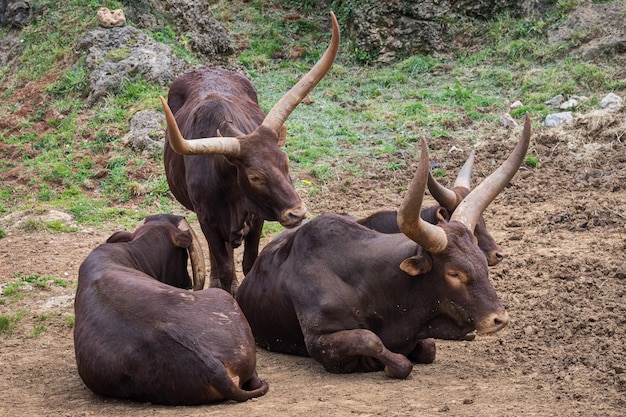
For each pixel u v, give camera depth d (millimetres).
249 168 13469
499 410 9984
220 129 14273
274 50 31922
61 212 21969
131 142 24688
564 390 10906
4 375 12609
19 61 29906
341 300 11961
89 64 27516
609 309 13984
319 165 23578
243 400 10531
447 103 27047
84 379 11031
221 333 10586
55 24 30141
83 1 30312
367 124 25938
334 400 10516
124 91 26641
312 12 34125
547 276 15930
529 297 14953
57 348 14062
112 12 28641
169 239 13414
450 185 21938
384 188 22375
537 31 29062
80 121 26047
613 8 28250
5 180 24203
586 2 29141
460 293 11008
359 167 23484
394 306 11781
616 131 23234
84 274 12109
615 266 15805
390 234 12297
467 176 13867
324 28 33344
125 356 10523
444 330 11508
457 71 28812
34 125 26688
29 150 25375
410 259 11062
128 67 27078
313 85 14352
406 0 30609
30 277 17641
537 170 22422
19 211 22078
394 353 11648
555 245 17672
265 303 13008
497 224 19391
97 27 28781
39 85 28156
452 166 23016
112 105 26281
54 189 23484
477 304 10938
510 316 14148
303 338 12797
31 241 20297
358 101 27766
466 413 9875
